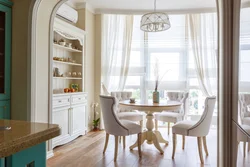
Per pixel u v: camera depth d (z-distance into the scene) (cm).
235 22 186
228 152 213
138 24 517
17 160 93
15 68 289
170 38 511
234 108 188
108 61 512
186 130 311
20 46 287
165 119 404
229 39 212
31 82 284
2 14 285
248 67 131
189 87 512
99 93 516
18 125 115
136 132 324
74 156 326
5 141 84
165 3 456
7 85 287
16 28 289
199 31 493
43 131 103
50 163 297
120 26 512
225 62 215
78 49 461
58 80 420
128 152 346
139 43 519
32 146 97
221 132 225
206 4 459
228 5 212
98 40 514
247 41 135
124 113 416
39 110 298
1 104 279
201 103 513
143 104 338
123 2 457
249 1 129
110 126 315
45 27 304
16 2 288
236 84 177
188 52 507
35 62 288
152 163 301
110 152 345
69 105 396
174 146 323
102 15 510
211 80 496
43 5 295
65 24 389
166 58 518
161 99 522
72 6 464
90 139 422
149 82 524
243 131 143
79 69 463
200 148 307
